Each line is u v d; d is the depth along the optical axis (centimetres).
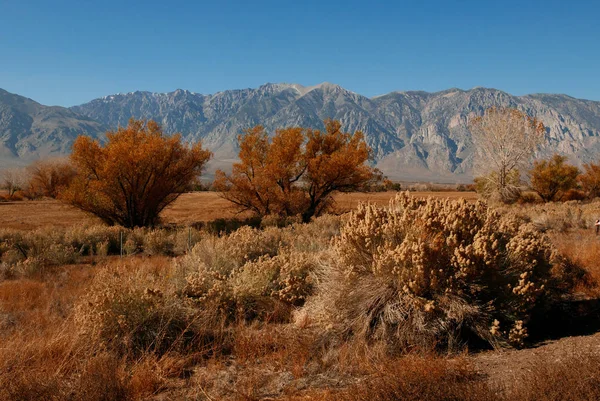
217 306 714
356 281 580
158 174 2822
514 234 625
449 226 573
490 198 4628
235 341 589
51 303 881
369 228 593
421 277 530
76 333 588
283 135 3259
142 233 2108
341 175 3241
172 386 476
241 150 3325
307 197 3388
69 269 1401
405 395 358
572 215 2091
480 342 530
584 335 524
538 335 544
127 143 2673
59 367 497
